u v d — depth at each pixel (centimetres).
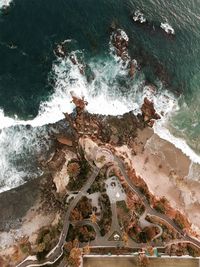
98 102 11150
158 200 10525
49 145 10575
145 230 10131
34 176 10325
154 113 11288
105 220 10088
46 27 11631
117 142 10812
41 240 9800
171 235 10225
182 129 11381
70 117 10875
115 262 9956
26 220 9994
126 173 10494
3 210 9994
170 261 10069
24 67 11212
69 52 11456
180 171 10994
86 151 10519
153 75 11681
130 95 11356
